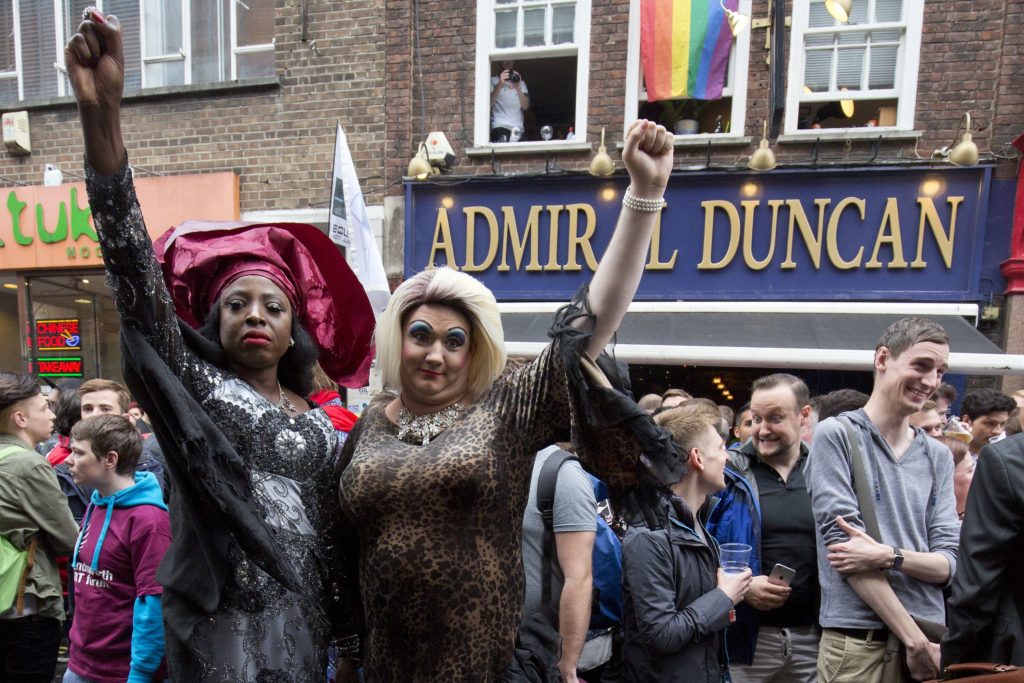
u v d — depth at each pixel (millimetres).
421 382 1242
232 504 1116
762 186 4910
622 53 5090
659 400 3693
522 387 1235
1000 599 1581
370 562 1194
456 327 1244
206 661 1163
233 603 1203
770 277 4945
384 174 5348
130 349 1097
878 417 2035
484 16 5227
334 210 4633
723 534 2199
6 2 5930
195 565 1199
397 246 5391
